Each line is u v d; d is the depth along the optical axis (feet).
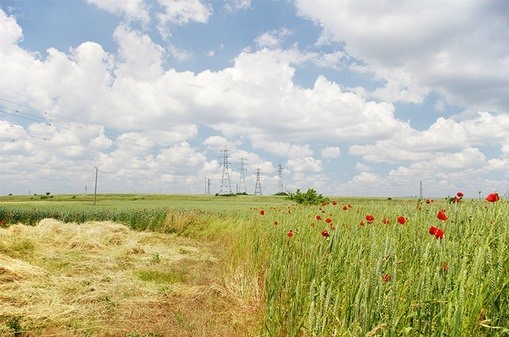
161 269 31.89
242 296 21.29
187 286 26.43
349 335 9.75
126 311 21.52
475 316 8.43
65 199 277.23
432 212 21.25
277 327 13.67
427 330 9.02
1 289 23.41
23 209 79.71
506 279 9.48
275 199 278.26
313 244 17.67
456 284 9.12
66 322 19.95
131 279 27.96
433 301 9.12
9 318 19.63
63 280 26.27
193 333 18.56
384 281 10.69
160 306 22.77
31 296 22.74
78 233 43.50
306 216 31.94
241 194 361.51
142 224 69.10
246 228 39.22
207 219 66.49
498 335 8.50
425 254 11.10
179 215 67.56
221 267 31.65
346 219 27.27
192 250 42.47
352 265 12.51
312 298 11.23
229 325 18.79
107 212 74.79
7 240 35.14
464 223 16.51
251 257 26.35
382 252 11.05
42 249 36.29
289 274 15.14
